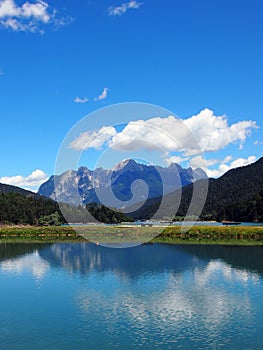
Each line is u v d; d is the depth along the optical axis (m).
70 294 25.73
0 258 41.97
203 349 16.45
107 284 28.44
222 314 21.14
